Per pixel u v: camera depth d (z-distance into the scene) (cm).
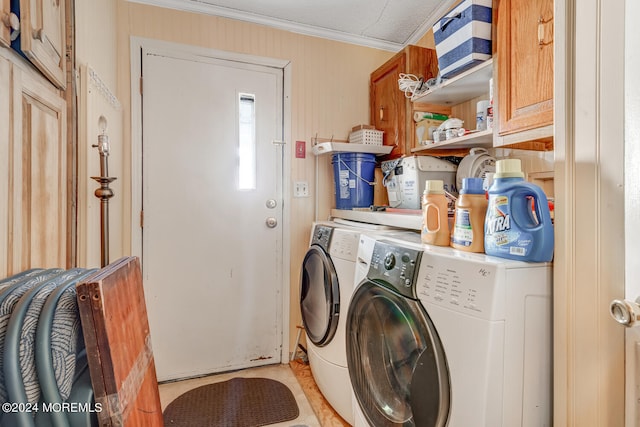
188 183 203
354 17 213
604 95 71
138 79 191
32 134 90
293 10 206
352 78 242
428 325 93
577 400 78
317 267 185
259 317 221
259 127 219
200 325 208
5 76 76
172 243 201
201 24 203
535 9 110
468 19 136
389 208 188
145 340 98
